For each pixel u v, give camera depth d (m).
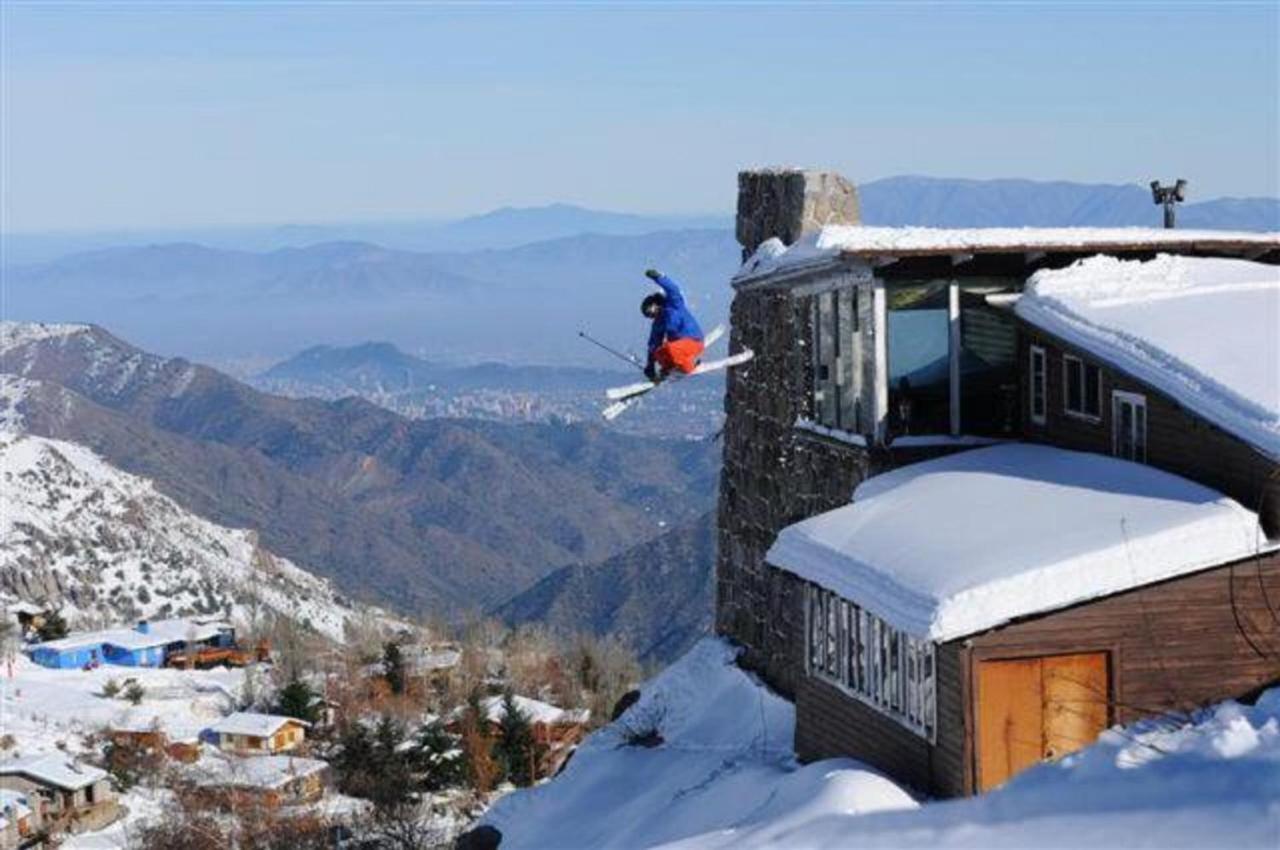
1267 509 18.92
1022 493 21.52
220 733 87.94
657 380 23.30
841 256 24.19
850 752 22.00
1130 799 11.45
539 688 87.12
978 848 11.21
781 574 28.14
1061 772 13.30
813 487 27.44
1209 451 20.12
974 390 25.11
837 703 22.45
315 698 91.88
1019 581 18.39
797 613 27.41
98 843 72.88
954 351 24.95
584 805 26.34
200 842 61.09
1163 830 10.50
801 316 27.94
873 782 18.83
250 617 146.50
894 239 25.25
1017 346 25.09
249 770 74.19
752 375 30.56
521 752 70.81
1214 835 10.16
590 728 78.38
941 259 24.83
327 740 86.94
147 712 103.62
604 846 23.41
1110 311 23.03
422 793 65.69
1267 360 20.23
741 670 29.64
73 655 129.00
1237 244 25.94
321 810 63.53
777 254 28.88
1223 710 15.44
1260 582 17.89
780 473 29.03
